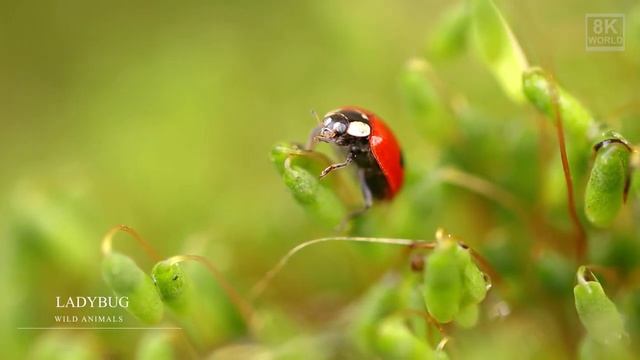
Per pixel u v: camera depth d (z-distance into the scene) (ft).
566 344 0.35
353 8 0.47
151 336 0.34
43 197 0.38
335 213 0.33
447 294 0.31
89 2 0.50
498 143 0.37
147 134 0.45
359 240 0.34
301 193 0.33
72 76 0.49
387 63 0.46
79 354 0.36
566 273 0.35
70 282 0.38
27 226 0.38
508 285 0.35
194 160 0.44
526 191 0.36
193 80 0.46
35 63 0.49
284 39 0.48
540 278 0.35
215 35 0.49
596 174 0.32
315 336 0.36
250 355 0.35
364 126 0.34
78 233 0.38
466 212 0.38
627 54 0.39
